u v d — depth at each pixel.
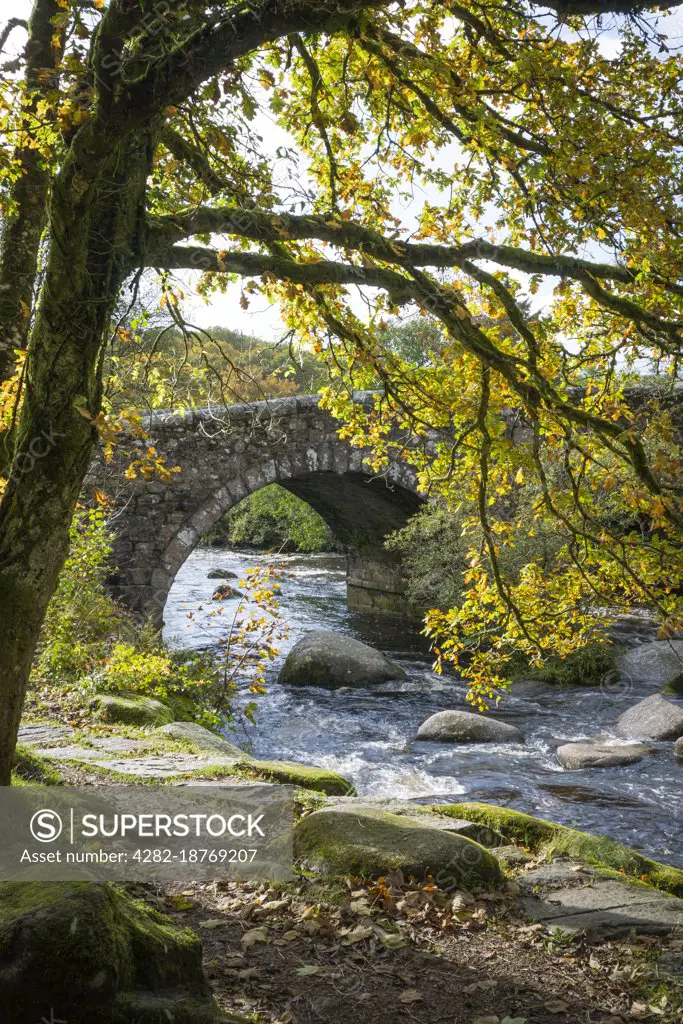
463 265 4.76
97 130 3.41
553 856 5.38
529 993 3.43
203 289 5.27
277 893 4.31
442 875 4.52
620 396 5.65
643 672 14.75
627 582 5.60
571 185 4.43
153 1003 2.33
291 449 17.23
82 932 2.33
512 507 14.16
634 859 5.34
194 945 2.68
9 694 4.03
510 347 5.30
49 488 3.86
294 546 39.62
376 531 23.25
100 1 3.98
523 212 5.14
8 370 5.88
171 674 10.69
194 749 7.35
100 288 3.74
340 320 5.38
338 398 5.77
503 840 5.61
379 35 4.07
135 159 3.70
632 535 5.35
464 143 4.89
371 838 4.76
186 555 16.12
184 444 16.08
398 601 23.53
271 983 3.40
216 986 3.33
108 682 9.70
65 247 3.63
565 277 4.91
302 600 25.67
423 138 4.97
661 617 5.26
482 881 4.60
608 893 4.58
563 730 12.27
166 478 5.11
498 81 4.88
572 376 5.69
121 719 8.52
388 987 3.43
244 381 5.60
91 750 6.93
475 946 3.87
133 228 3.82
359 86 5.20
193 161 4.61
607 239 4.64
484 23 4.61
